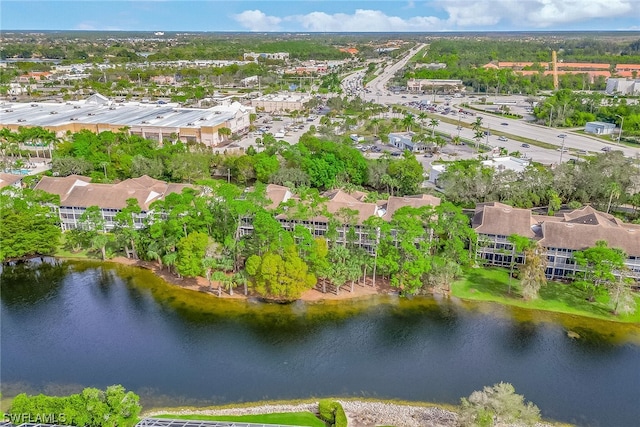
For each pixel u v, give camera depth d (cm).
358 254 10988
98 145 18712
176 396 7812
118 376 8275
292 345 9131
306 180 16262
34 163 19425
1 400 7650
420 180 16362
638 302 10244
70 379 8181
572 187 14988
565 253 10856
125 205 12825
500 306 10294
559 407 7638
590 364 8625
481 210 12419
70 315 10012
